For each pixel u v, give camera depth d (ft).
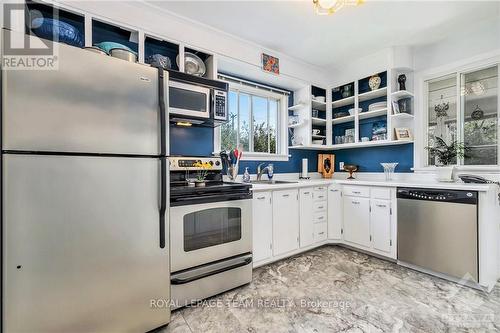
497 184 7.07
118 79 4.50
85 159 4.16
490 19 7.88
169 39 7.48
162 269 5.14
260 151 11.02
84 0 6.21
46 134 3.81
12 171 3.56
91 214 4.23
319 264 8.44
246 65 9.21
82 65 4.12
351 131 11.81
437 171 8.61
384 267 8.11
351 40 9.14
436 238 7.31
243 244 7.04
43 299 3.82
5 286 3.54
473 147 8.64
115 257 4.50
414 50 9.87
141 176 4.79
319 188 9.98
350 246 9.91
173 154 8.01
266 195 8.30
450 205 7.03
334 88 12.04
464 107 8.90
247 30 8.42
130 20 6.85
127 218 4.63
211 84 7.46
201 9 7.25
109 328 4.46
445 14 7.52
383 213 8.63
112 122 4.43
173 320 5.45
